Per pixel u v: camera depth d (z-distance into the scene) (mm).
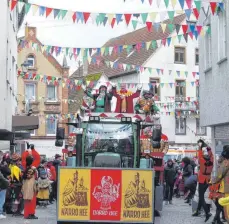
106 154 14445
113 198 12062
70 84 32031
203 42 20828
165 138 18250
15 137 30266
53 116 48781
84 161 15117
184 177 22922
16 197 16672
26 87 50031
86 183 12078
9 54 23859
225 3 17062
